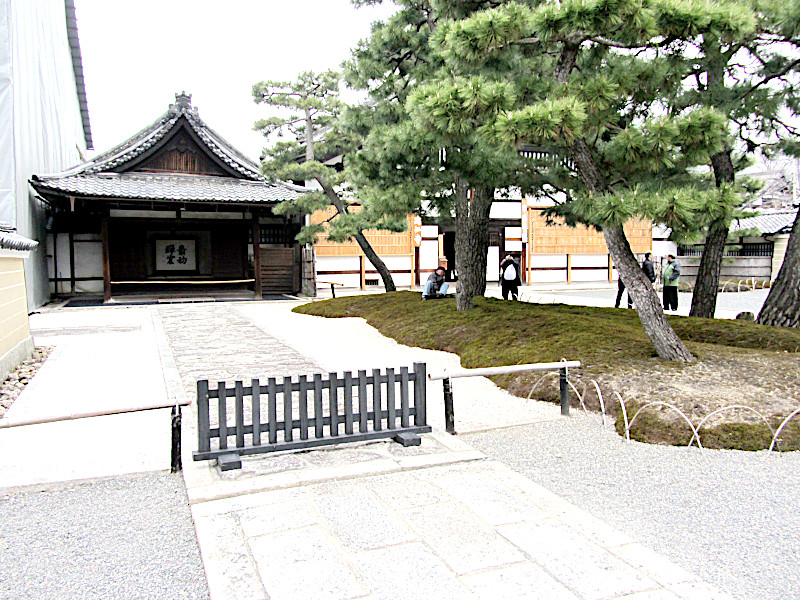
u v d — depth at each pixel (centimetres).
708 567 315
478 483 428
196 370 830
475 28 619
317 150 1697
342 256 2459
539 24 609
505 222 2680
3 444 515
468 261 1156
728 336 835
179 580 306
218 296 2061
